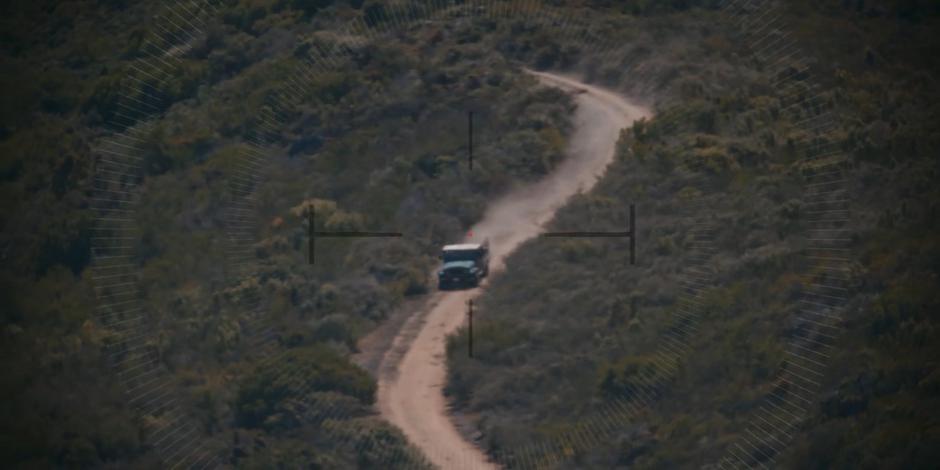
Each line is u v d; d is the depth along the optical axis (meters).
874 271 154.38
